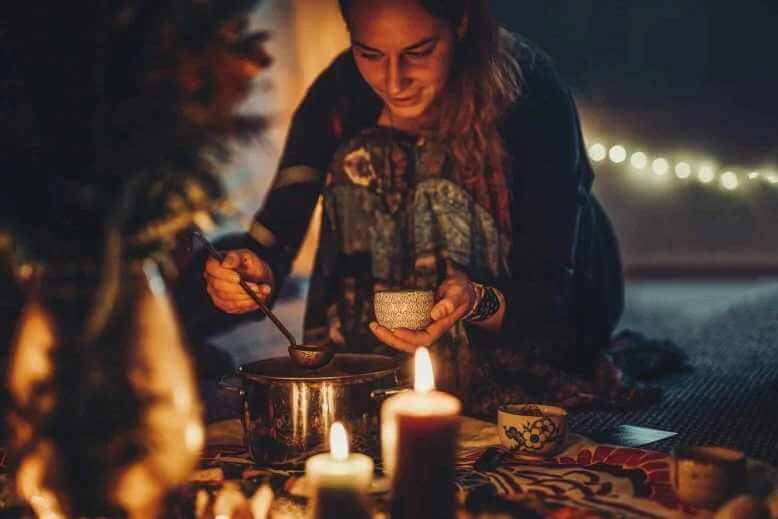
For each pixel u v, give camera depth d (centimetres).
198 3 101
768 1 518
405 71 182
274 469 138
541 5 536
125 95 98
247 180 115
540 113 215
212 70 100
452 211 210
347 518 98
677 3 527
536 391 228
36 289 97
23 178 97
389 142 212
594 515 113
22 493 108
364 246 214
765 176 528
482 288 189
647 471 136
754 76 525
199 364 249
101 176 98
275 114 111
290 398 136
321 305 222
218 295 179
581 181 238
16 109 96
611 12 530
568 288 219
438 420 98
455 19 186
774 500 118
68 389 96
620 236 546
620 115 534
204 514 118
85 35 96
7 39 96
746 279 527
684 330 361
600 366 241
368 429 137
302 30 446
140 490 102
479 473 138
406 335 163
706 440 196
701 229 540
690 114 531
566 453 147
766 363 289
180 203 103
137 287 99
